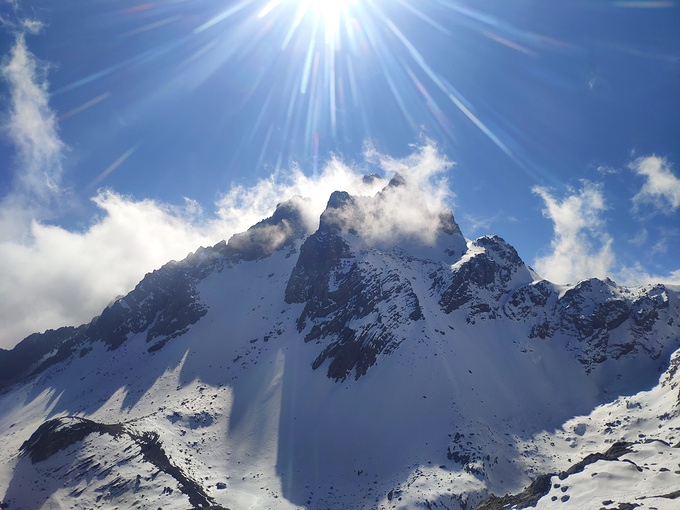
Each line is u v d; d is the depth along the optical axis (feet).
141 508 221.05
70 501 231.30
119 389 442.50
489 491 234.58
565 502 149.38
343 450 289.74
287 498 252.62
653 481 141.90
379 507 229.04
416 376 329.52
